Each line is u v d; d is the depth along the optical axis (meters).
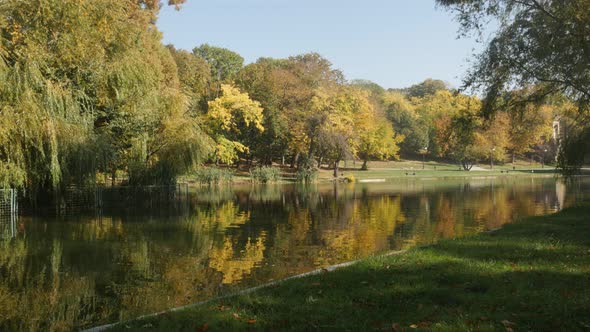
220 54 77.56
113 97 26.84
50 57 22.77
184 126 31.91
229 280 11.89
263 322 6.70
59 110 22.25
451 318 6.59
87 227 21.12
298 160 70.06
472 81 21.66
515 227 15.36
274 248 16.33
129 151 30.28
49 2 22.41
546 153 92.44
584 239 12.48
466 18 20.69
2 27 21.20
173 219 24.19
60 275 12.39
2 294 10.66
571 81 20.11
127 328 6.70
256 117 58.94
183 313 7.25
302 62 67.81
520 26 20.14
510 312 6.80
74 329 8.42
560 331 6.02
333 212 27.47
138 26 31.48
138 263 13.84
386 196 38.78
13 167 20.06
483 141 81.06
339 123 61.00
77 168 23.41
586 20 18.05
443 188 48.28
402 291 8.04
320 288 8.46
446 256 10.80
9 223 22.23
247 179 58.25
